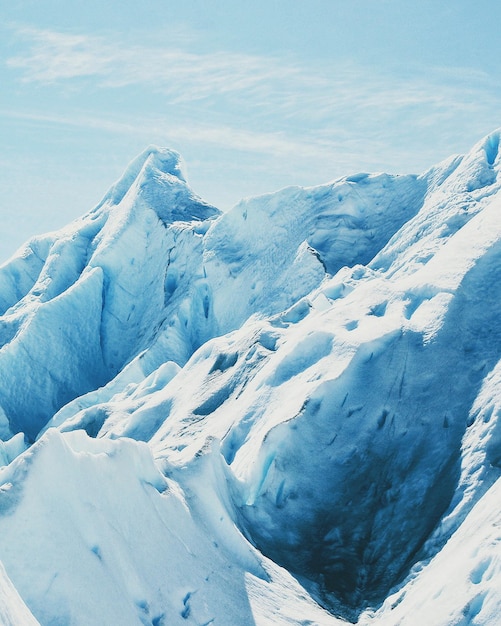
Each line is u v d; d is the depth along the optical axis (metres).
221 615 24.19
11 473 21.30
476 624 21.31
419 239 57.00
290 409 36.03
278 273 66.12
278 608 25.95
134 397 57.41
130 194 85.44
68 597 20.11
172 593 23.47
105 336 76.62
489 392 33.31
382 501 32.19
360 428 35.12
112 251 79.25
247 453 35.75
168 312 70.75
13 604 17.34
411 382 35.78
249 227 71.81
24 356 72.62
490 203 49.50
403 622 23.94
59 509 21.47
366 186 69.62
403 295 40.38
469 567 23.08
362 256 64.69
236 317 66.75
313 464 34.09
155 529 24.84
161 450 39.84
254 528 31.33
